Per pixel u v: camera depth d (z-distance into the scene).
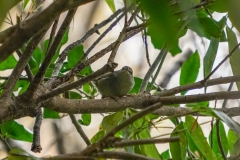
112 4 4.13
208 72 3.74
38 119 3.57
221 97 3.29
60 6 1.72
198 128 3.52
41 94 3.05
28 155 1.97
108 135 2.03
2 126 4.54
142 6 1.14
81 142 10.27
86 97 5.13
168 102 3.38
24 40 1.78
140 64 11.46
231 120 2.48
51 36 3.27
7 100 2.79
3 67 4.92
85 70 5.02
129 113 4.20
